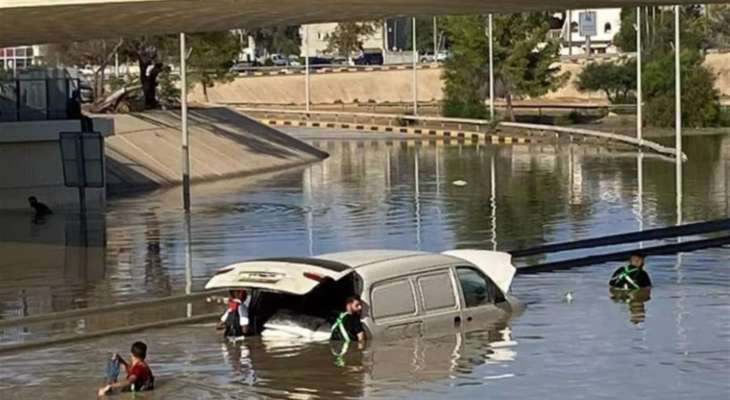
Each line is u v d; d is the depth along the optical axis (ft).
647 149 302.66
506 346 89.35
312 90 475.72
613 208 181.98
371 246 144.87
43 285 122.11
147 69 305.94
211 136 275.18
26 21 121.39
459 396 77.05
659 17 438.40
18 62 327.26
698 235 148.97
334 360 85.76
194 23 135.03
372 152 311.47
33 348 93.35
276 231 161.17
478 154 299.99
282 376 82.43
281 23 144.36
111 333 97.76
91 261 137.69
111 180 231.50
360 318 90.02
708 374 81.15
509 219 170.50
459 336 92.32
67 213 187.21
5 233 163.94
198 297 113.19
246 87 468.75
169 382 81.76
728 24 495.00
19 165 194.70
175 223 172.76
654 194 201.16
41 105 197.88
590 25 532.32
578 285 115.03
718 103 372.38
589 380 80.18
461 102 390.83
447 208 185.88
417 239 150.92
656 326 95.50
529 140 338.34
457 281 95.81
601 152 298.35
